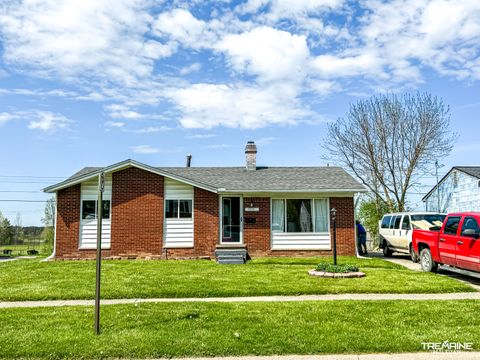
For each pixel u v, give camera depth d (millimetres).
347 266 13438
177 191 19453
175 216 19344
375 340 6582
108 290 10867
